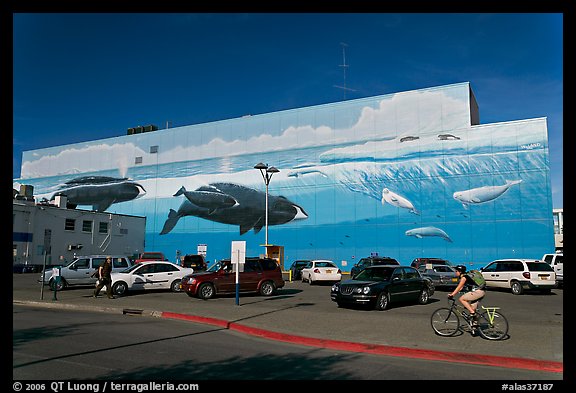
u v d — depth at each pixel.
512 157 38.50
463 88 41.22
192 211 53.69
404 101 43.59
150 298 19.28
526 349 9.08
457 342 9.81
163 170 56.62
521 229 37.44
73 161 63.72
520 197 37.81
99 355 8.23
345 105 46.44
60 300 18.41
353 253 43.78
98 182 60.97
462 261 39.06
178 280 22.02
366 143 44.81
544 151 37.50
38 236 40.94
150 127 61.00
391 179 43.09
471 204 39.44
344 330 11.36
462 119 40.94
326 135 47.00
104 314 15.20
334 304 17.19
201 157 54.28
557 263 26.30
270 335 11.05
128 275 20.73
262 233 48.75
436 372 7.45
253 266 20.20
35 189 65.75
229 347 9.43
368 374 7.25
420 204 41.47
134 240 52.88
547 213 36.84
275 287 20.38
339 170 45.75
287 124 49.41
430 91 42.53
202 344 9.70
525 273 21.73
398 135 43.41
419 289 17.03
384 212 42.97
